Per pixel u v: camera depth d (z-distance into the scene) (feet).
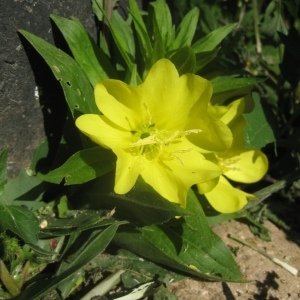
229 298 0.62
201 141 0.57
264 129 0.68
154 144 0.56
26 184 0.63
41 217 0.61
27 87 0.62
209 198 0.63
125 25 0.70
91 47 0.64
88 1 0.66
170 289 0.62
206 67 0.73
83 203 0.63
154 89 0.55
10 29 0.57
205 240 0.58
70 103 0.59
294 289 0.65
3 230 0.54
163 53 0.62
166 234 0.62
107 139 0.54
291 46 0.69
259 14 0.86
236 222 0.72
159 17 0.66
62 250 0.59
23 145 0.64
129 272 0.61
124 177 0.53
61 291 0.57
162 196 0.54
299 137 0.75
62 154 0.64
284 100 0.82
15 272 0.57
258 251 0.68
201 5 0.82
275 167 0.80
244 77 0.64
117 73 0.67
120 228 0.60
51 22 0.62
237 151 0.66
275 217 0.73
